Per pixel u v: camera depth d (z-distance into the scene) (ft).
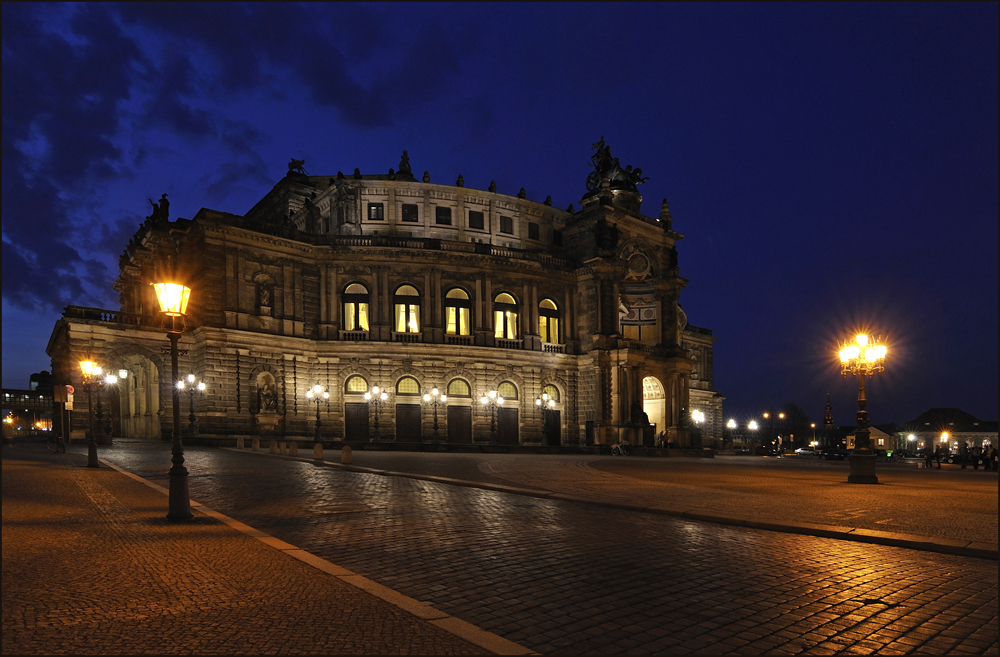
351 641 24.67
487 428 233.55
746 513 59.62
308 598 30.22
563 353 255.91
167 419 194.90
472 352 232.94
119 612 27.61
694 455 244.42
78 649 23.22
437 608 30.14
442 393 227.81
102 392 186.80
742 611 29.94
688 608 30.37
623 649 25.16
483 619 28.63
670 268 284.61
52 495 64.44
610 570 37.63
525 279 250.16
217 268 200.64
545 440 247.29
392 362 223.10
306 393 213.87
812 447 489.26
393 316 227.61
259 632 25.41
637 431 246.47
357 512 58.80
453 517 56.65
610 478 100.27
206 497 68.03
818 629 27.58
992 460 190.39
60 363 210.79
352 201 244.01
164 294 53.93
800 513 60.13
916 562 40.68
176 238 213.05
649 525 54.24
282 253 214.28
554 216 276.62
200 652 23.16
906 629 27.66
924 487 93.97
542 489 79.46
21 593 30.14
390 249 224.53
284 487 77.97
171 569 35.12
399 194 248.73
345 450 114.62
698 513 59.06
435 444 207.62
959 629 27.68
